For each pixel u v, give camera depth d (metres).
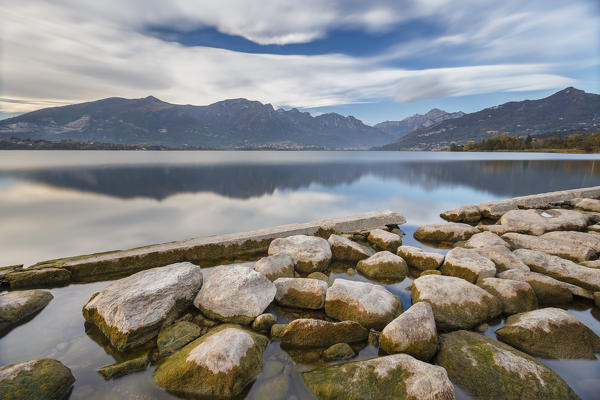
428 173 45.47
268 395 4.21
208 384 4.21
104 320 5.67
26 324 6.04
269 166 62.25
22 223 15.92
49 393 4.05
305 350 5.21
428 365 4.28
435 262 8.72
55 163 64.56
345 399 4.05
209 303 6.17
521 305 6.48
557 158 83.69
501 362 4.51
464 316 6.01
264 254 10.47
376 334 5.64
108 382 4.48
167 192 27.02
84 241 12.97
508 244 10.09
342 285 6.64
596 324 6.16
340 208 20.25
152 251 9.41
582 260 8.85
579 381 4.55
